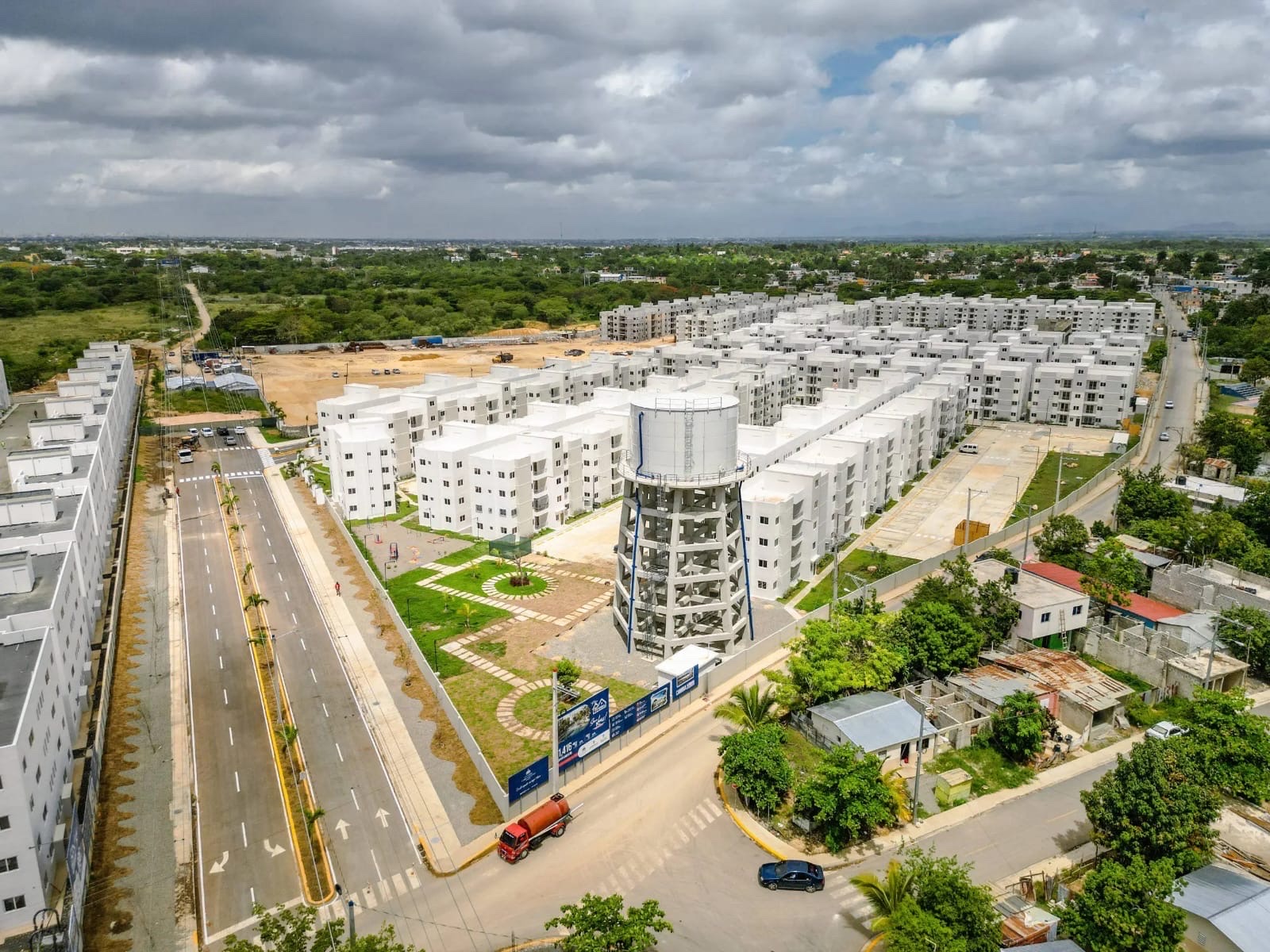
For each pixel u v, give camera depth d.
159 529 163.75
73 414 182.38
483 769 86.94
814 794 75.00
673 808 82.75
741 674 108.94
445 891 71.81
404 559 149.12
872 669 93.69
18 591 92.94
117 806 82.75
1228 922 58.53
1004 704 89.06
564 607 128.62
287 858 75.88
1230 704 82.81
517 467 156.38
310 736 95.06
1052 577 120.69
